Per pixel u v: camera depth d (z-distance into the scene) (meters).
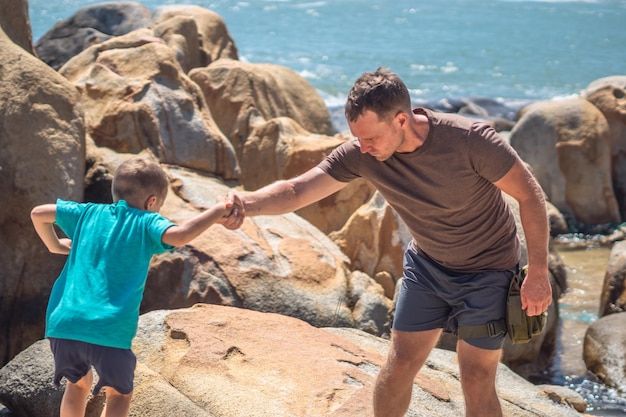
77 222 3.82
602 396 7.11
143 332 4.94
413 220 3.74
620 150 12.26
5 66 7.20
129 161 3.86
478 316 3.69
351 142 3.85
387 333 6.77
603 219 11.95
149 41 9.23
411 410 4.53
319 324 6.53
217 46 12.53
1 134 6.89
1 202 6.81
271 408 4.30
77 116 7.38
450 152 3.50
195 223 3.66
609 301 8.49
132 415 4.29
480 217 3.62
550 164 12.12
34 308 6.89
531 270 3.58
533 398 5.33
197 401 4.38
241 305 6.50
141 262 3.67
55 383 3.72
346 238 7.73
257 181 9.55
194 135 8.27
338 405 4.37
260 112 10.35
